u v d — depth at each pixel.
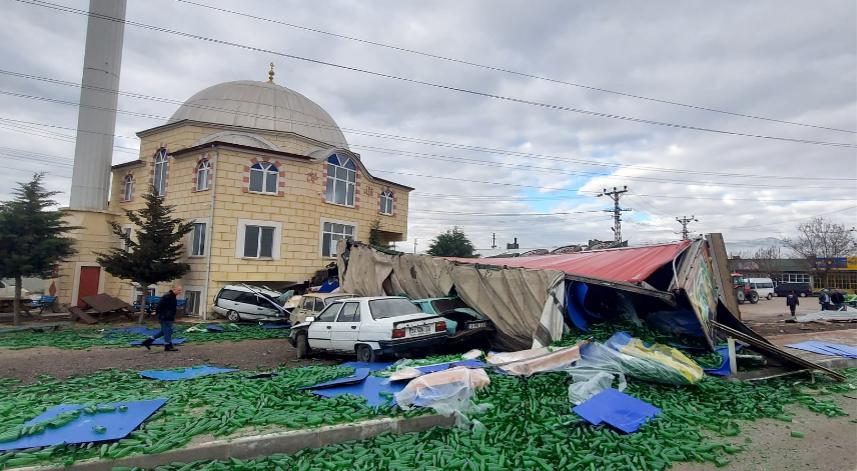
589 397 6.59
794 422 6.48
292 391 7.00
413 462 4.75
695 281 10.16
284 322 19.83
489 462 4.77
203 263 21.59
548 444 5.22
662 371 7.30
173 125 24.48
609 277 10.55
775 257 67.31
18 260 18.36
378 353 9.88
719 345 10.46
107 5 27.69
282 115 28.12
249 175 22.42
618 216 43.25
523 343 11.04
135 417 5.67
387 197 30.03
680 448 5.22
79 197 26.33
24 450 4.79
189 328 17.88
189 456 4.79
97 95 27.00
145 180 25.48
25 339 14.86
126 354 12.34
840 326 19.78
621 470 4.70
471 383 6.69
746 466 5.02
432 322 10.40
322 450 5.08
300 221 23.77
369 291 16.31
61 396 7.25
